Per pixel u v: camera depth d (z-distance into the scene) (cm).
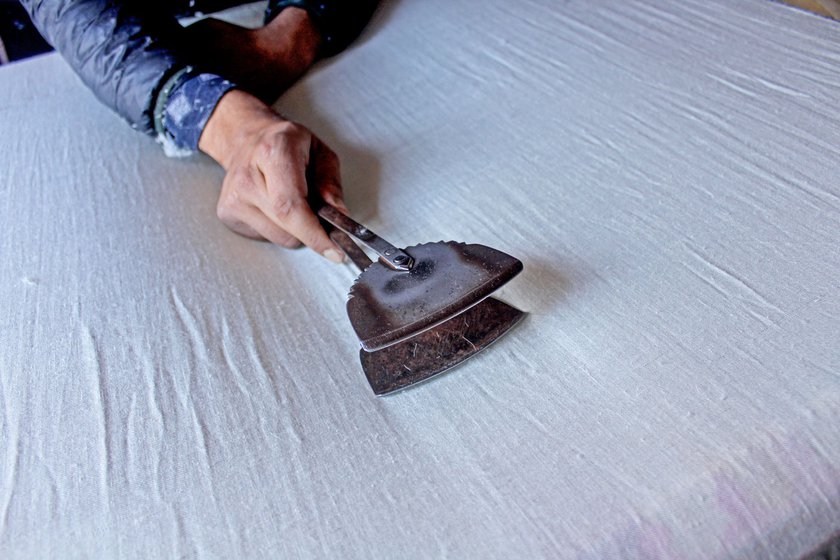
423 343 61
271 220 79
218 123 90
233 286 76
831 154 70
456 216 76
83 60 95
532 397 57
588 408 54
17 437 62
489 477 52
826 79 80
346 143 92
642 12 101
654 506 47
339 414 60
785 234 64
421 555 48
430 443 55
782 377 53
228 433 60
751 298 59
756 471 48
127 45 93
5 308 76
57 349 70
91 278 79
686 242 66
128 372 67
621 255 66
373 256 75
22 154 101
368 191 83
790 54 85
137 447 60
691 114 80
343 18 110
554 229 71
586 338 60
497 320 62
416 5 119
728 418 51
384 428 57
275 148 79
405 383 59
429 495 52
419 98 97
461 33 108
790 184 69
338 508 52
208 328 70
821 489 47
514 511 49
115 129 104
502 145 84
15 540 54
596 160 78
